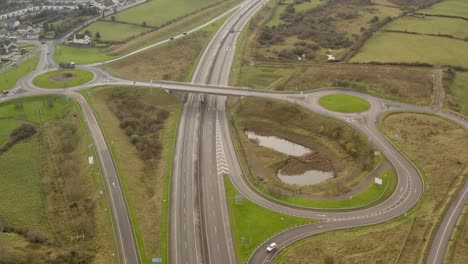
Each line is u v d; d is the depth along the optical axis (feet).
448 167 482.28
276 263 367.45
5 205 458.50
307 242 388.57
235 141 578.25
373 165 496.23
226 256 379.55
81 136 568.00
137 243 393.91
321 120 593.01
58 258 380.17
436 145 522.06
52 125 608.19
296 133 598.34
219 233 407.03
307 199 450.71
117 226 414.21
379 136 545.85
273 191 461.78
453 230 395.34
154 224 418.31
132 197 454.40
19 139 574.56
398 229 399.03
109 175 487.61
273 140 595.88
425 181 465.06
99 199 451.53
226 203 448.65
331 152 554.05
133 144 569.64
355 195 451.12
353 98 642.22
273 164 533.96
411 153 510.58
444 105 618.03
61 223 437.17
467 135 538.47
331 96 650.02
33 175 510.17
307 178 511.81
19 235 413.80
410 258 366.84
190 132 598.34
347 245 382.83
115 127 599.98
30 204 462.60
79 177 496.23
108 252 385.09
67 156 542.57
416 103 624.59
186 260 375.66
